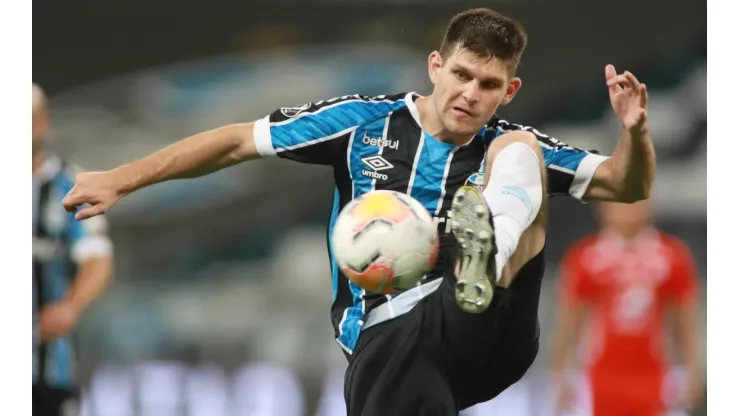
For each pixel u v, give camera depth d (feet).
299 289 143.64
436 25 129.80
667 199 160.25
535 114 161.07
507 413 110.93
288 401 118.83
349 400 42.60
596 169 44.29
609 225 93.30
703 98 162.20
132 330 136.46
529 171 39.55
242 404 119.14
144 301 140.56
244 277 147.43
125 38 132.36
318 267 146.92
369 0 131.13
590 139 161.99
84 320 133.39
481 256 36.99
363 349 42.32
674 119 162.91
